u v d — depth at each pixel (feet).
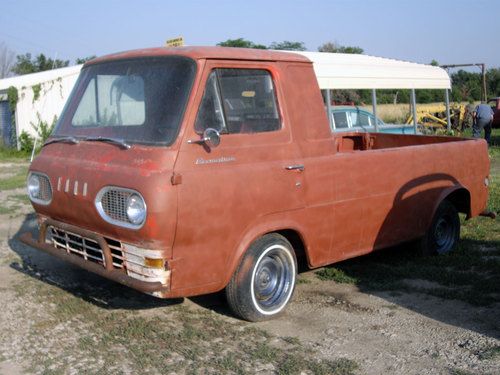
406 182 20.54
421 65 58.03
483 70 79.77
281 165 16.34
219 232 15.06
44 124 78.13
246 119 16.02
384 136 27.17
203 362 14.07
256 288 16.35
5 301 18.03
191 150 14.62
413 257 22.85
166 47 16.67
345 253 18.78
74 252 16.92
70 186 15.97
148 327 16.08
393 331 16.14
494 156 58.29
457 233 24.14
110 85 17.01
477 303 18.07
